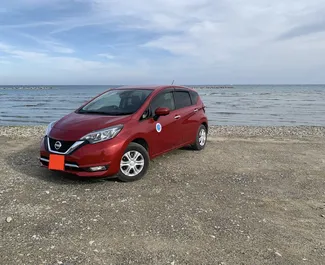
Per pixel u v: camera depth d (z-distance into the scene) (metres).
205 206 4.50
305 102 46.19
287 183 5.67
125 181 5.47
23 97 68.38
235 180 5.77
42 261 3.09
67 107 38.44
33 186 5.20
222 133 12.50
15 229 3.73
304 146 9.29
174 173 6.12
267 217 4.20
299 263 3.15
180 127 7.10
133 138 5.52
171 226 3.85
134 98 6.35
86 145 5.06
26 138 10.56
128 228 3.78
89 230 3.72
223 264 3.10
